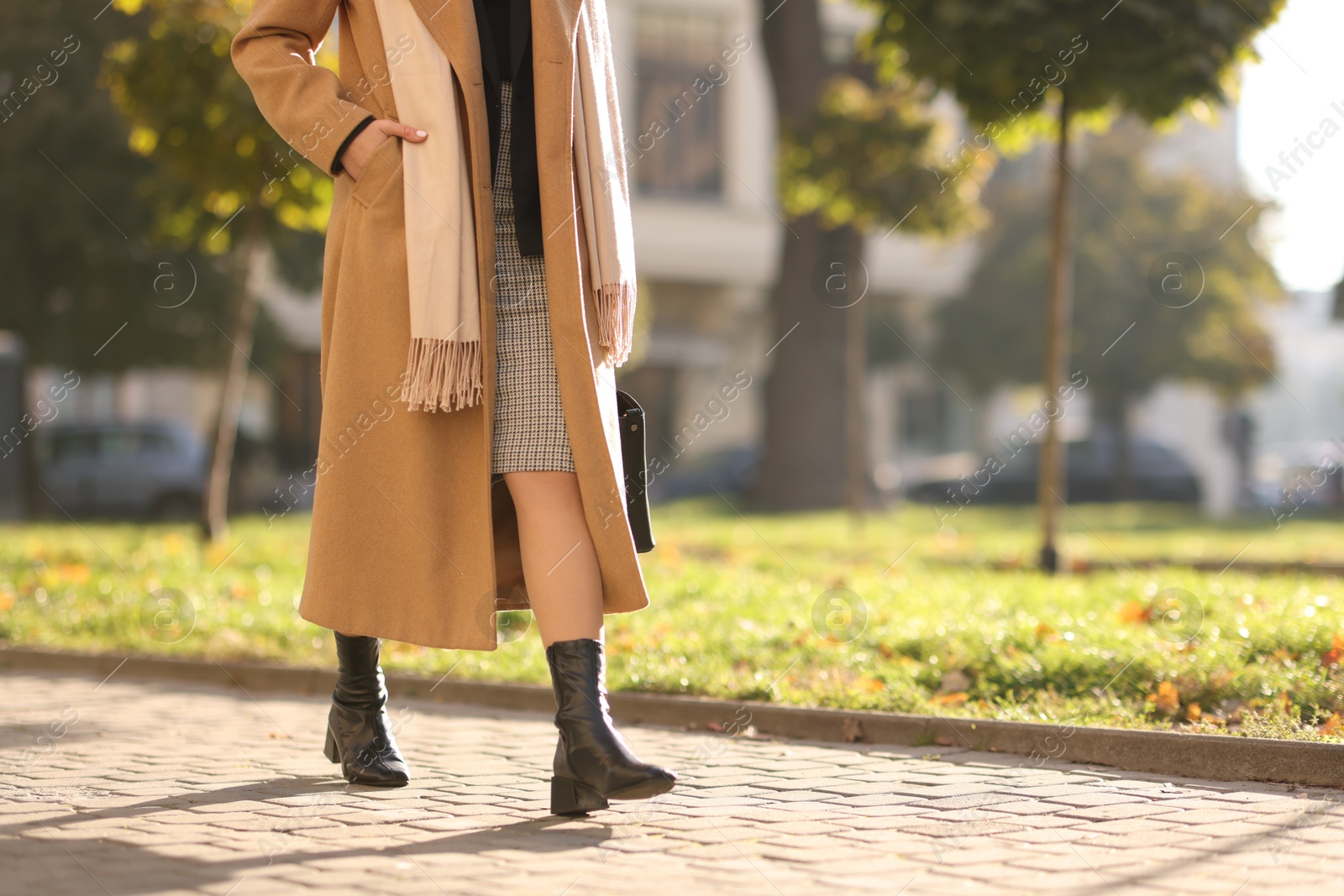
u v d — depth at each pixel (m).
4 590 11.38
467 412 4.11
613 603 4.11
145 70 13.05
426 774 5.09
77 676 8.62
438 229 4.02
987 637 7.43
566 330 4.04
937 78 11.98
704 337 47.34
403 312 4.13
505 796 4.61
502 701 7.22
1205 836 4.01
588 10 4.28
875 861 3.69
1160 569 12.62
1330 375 51.44
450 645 4.05
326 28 4.43
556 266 4.04
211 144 13.24
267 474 32.78
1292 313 48.31
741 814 4.36
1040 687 6.55
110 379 25.91
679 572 12.11
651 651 7.84
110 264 22.89
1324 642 6.70
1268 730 5.19
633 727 6.61
